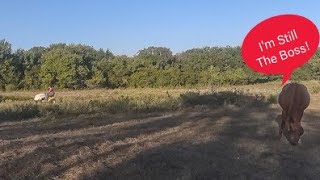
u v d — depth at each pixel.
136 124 16.91
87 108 21.98
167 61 72.12
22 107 20.75
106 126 16.33
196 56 73.81
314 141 12.24
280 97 6.14
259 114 20.17
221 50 83.00
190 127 15.77
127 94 44.53
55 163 8.91
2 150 9.85
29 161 8.84
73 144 10.85
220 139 12.73
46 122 17.89
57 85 62.78
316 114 21.53
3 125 16.91
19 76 61.28
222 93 27.41
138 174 8.44
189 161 9.56
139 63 67.44
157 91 51.69
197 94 26.84
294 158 10.26
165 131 14.56
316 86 46.47
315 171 9.14
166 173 8.58
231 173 8.70
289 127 6.05
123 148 10.73
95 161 9.23
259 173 8.91
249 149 11.11
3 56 61.44
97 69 65.56
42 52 68.81
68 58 62.69
